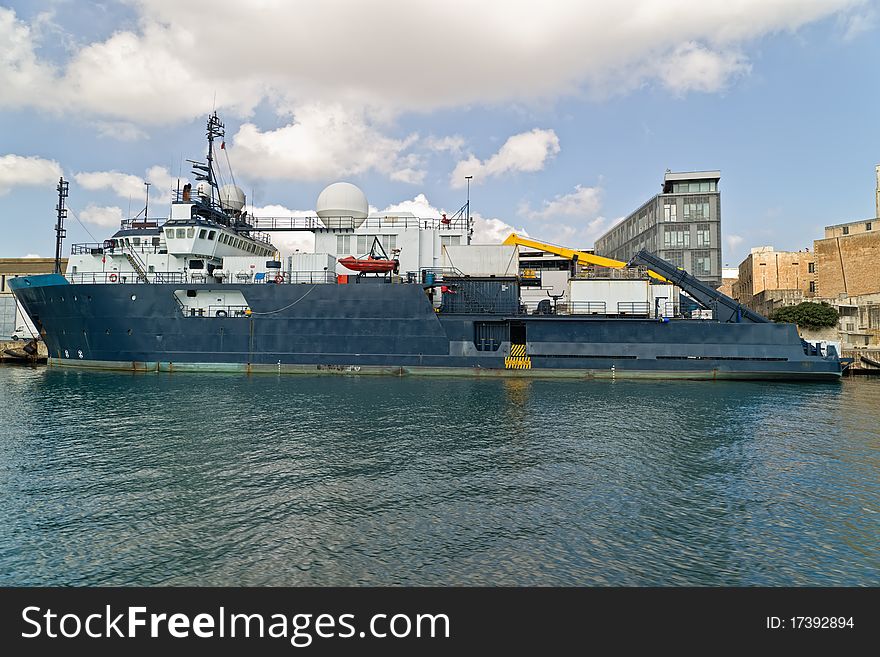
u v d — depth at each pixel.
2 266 67.38
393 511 11.08
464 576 8.51
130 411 22.27
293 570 8.69
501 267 38.12
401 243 42.88
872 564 8.95
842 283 60.78
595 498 11.93
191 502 11.58
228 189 46.62
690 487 12.76
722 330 34.78
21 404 24.03
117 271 41.09
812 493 12.36
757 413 22.53
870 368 45.06
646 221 74.38
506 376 35.78
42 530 10.15
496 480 13.15
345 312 36.31
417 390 28.94
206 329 36.97
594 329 35.56
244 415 21.39
